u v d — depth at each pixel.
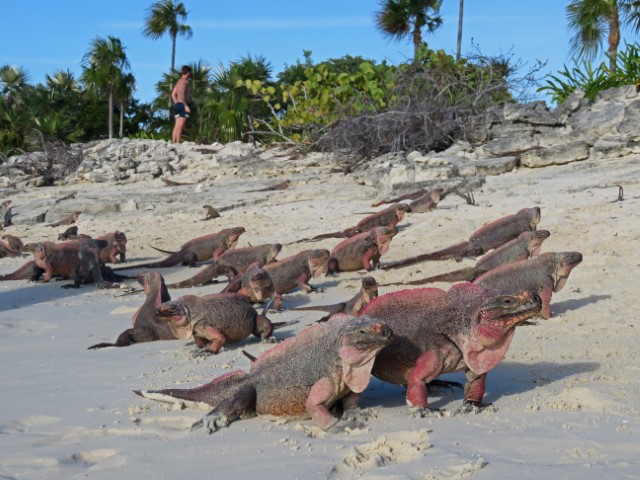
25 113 47.47
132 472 4.57
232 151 27.53
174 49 53.25
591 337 7.48
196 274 12.29
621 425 4.96
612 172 17.14
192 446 4.98
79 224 19.78
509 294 5.31
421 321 5.58
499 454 4.54
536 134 20.62
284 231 16.06
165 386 6.46
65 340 8.77
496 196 16.44
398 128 22.86
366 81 26.23
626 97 20.22
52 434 5.39
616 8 26.80
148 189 23.92
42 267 13.84
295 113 27.25
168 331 8.39
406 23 34.94
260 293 9.49
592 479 4.05
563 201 14.95
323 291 10.84
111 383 6.69
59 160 28.28
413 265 12.05
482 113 22.11
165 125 49.16
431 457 4.51
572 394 5.68
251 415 5.54
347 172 22.64
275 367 5.55
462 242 12.16
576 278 10.17
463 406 5.50
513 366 6.64
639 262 10.43
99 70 46.03
